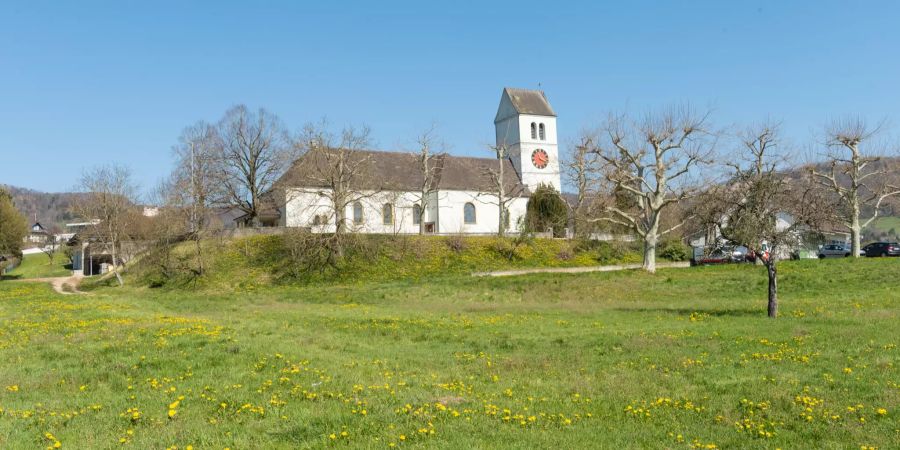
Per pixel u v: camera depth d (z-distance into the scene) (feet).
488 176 296.51
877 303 99.76
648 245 173.37
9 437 37.40
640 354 62.28
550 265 220.64
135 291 188.34
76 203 269.23
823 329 73.61
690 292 134.72
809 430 37.47
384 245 218.79
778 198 92.73
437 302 133.18
